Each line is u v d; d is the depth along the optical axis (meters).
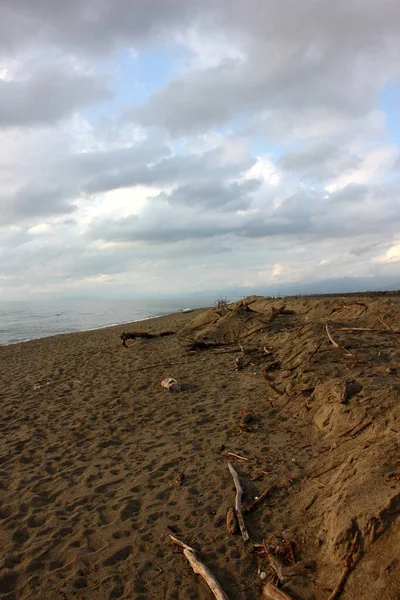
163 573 3.24
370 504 3.01
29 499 4.50
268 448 5.24
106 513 4.14
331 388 5.89
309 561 3.09
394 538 2.70
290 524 3.60
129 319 38.59
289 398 6.64
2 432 6.75
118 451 5.69
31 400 8.62
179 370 10.12
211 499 4.22
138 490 4.54
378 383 5.75
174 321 23.55
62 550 3.60
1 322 36.94
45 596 3.09
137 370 10.61
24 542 3.77
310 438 5.30
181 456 5.30
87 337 20.19
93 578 3.25
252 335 12.53
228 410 6.89
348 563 2.79
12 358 15.13
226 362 10.30
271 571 3.13
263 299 17.44
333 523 3.15
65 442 6.15
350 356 7.44
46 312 53.53
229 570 3.20
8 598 3.11
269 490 4.19
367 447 3.96
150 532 3.76
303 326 10.51
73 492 4.62
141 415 7.12
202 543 3.53
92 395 8.65
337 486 3.61
